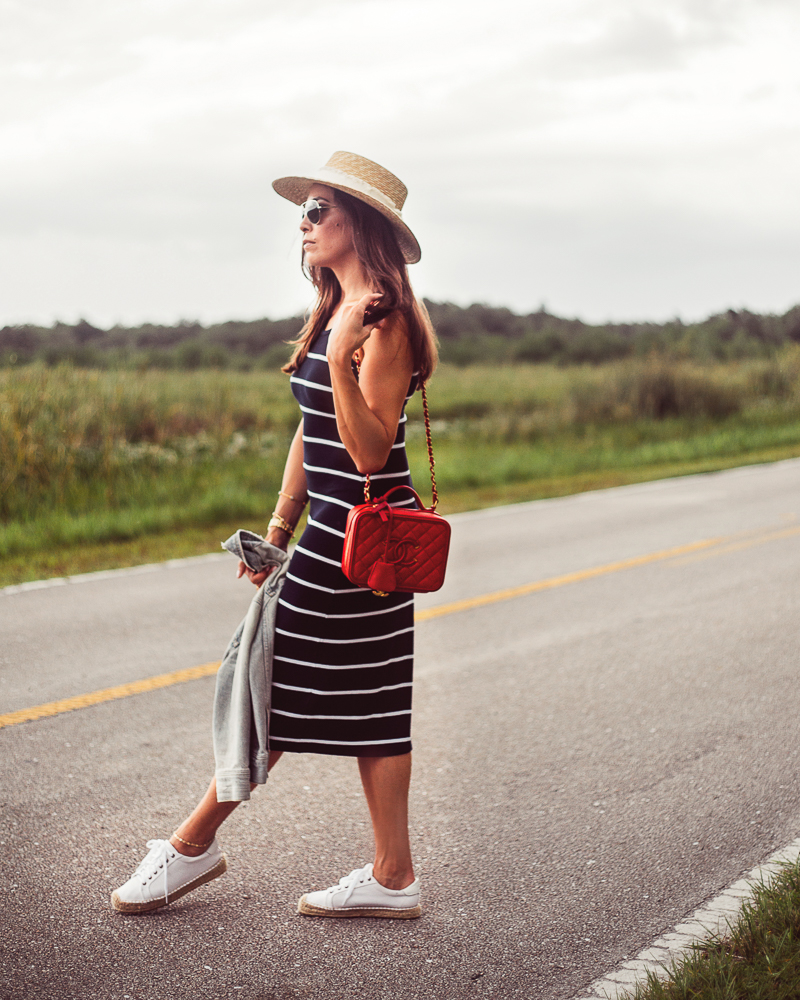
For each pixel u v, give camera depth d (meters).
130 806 3.86
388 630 2.89
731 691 5.19
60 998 2.64
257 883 3.29
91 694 5.26
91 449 12.77
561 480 15.44
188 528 11.26
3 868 3.36
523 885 3.28
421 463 15.64
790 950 2.66
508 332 82.56
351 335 2.59
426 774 4.21
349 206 2.79
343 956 2.86
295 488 3.06
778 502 12.38
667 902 3.15
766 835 3.60
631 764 4.27
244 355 54.84
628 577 8.16
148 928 2.99
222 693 2.91
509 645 6.19
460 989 2.70
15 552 9.80
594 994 2.66
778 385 25.66
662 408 22.83
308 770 4.26
